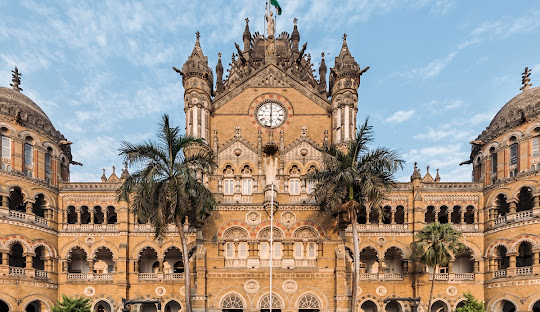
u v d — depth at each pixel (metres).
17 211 46.16
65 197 52.28
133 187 34.50
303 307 45.72
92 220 51.88
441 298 48.75
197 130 49.88
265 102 53.19
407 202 52.41
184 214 35.34
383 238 51.44
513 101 51.72
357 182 37.84
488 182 50.97
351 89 51.16
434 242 41.34
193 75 51.38
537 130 45.34
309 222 48.12
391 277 50.38
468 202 51.66
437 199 52.03
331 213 47.16
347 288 45.56
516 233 45.16
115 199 52.25
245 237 48.16
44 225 48.84
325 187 37.81
